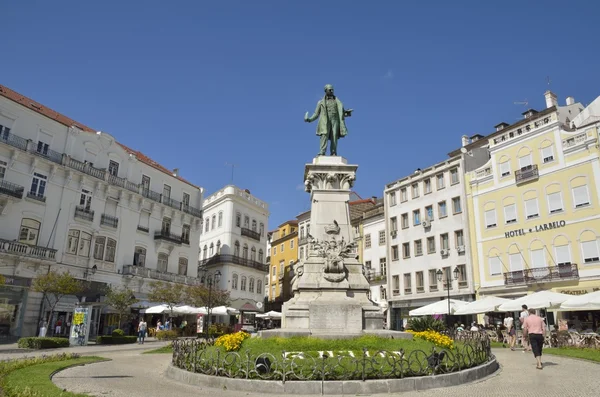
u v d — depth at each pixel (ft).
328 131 48.62
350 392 24.45
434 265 117.08
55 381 28.27
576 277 86.48
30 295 83.87
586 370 33.96
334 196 44.24
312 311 36.86
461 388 25.85
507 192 102.99
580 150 90.63
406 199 129.59
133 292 99.50
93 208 101.45
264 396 24.00
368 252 140.26
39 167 90.58
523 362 39.50
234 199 151.64
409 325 73.61
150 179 121.19
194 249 132.46
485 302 73.77
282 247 185.78
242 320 138.21
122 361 42.16
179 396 23.79
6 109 86.43
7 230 83.61
